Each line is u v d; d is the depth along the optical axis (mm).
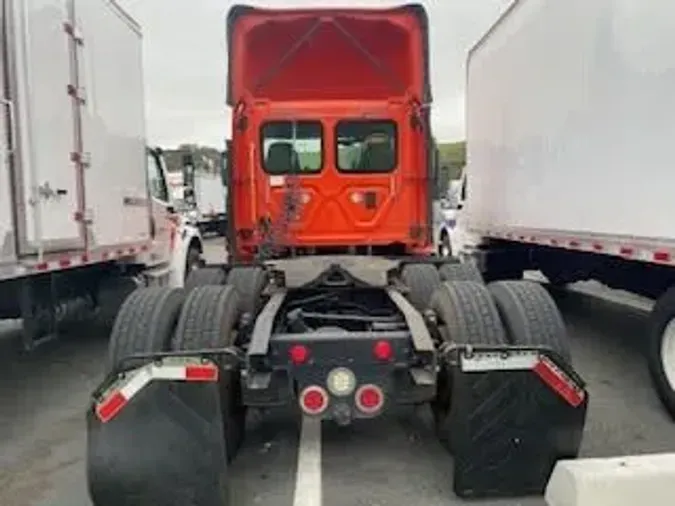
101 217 8250
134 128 9789
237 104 9523
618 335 9633
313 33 9875
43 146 6633
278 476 4938
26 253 6301
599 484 2756
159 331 4746
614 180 6742
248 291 6500
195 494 4098
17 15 6199
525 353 4324
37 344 8055
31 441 5875
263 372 4535
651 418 6086
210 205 38344
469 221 13008
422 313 5426
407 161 9508
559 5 8031
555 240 8320
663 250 5887
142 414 4098
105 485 4113
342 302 6297
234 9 9578
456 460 4414
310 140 9469
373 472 4969
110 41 8688
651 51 5977
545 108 8562
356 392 4484
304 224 9516
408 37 9711
